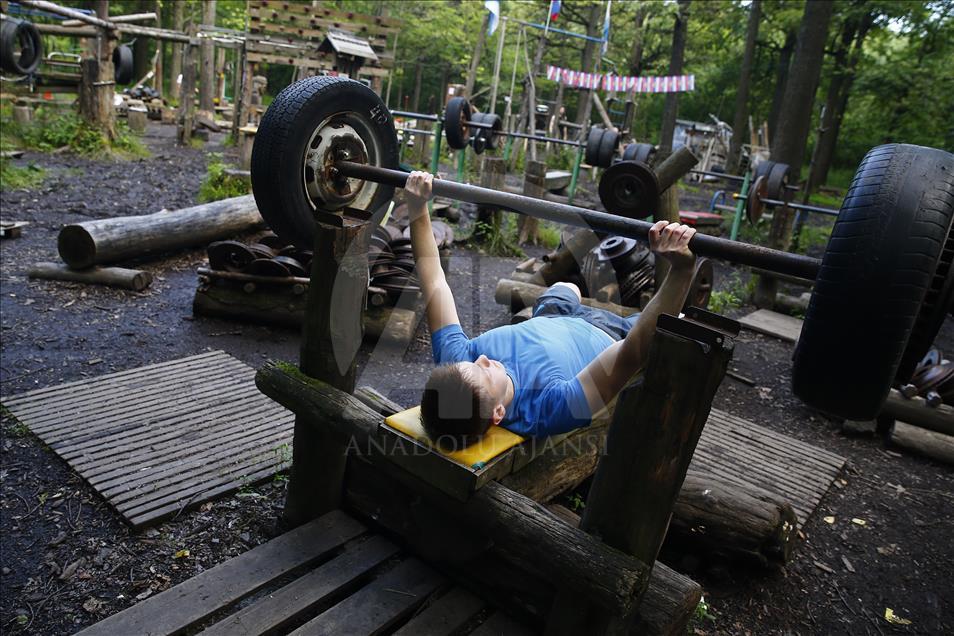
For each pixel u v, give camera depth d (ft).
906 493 13.08
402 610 7.32
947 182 5.37
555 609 6.49
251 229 24.44
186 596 7.29
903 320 5.31
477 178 42.27
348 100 9.48
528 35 88.94
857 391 5.64
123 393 12.98
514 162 55.88
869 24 66.49
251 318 17.49
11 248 21.52
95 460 10.60
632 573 5.78
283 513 9.43
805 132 40.22
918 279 5.24
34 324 16.05
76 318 16.71
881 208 5.34
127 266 20.70
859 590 9.96
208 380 13.91
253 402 13.05
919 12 56.75
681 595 6.35
